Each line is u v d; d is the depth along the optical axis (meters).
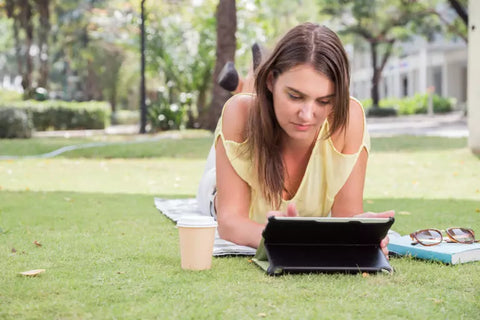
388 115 31.67
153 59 19.66
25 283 2.18
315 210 2.89
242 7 19.30
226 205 2.73
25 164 8.91
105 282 2.20
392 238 2.88
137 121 33.41
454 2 18.67
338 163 2.72
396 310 1.85
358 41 30.94
